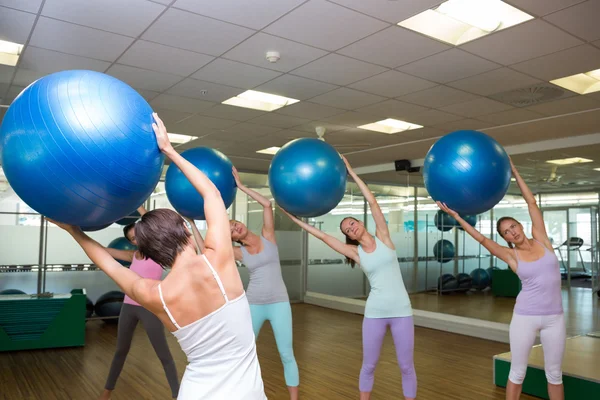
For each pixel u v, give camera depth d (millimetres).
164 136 1425
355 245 3445
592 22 3141
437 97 4852
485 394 4070
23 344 5484
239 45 3629
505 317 6348
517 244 3184
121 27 3334
